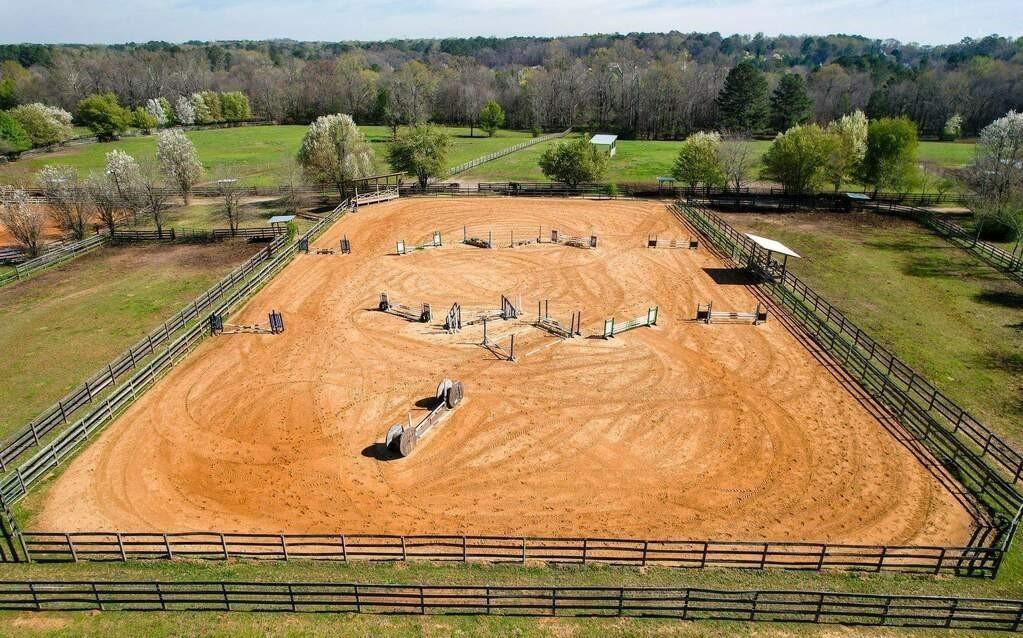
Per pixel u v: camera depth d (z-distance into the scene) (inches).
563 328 1461.6
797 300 1600.6
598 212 2519.7
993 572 776.3
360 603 697.6
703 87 5398.6
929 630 695.1
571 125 5757.9
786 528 859.4
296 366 1295.5
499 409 1135.0
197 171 2847.0
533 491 931.3
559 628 698.2
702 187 3016.7
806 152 2620.6
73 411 1119.0
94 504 910.4
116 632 690.8
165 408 1147.9
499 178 3307.1
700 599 689.0
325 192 2881.4
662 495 922.7
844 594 668.7
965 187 2564.0
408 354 1339.8
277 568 794.8
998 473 964.0
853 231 2283.5
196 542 783.7
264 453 1026.7
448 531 856.3
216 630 693.3
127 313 1590.8
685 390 1195.9
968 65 6835.6
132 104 6048.2
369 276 1806.1
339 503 913.5
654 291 1689.2
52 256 1991.9
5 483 905.5
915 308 1614.2
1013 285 1775.3
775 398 1169.4
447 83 6259.8
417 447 1031.6
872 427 1080.2
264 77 6481.3
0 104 5378.9
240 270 1772.9
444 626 698.8
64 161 3686.0
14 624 700.0
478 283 1752.0
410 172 2844.5
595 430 1072.8
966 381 1249.4
